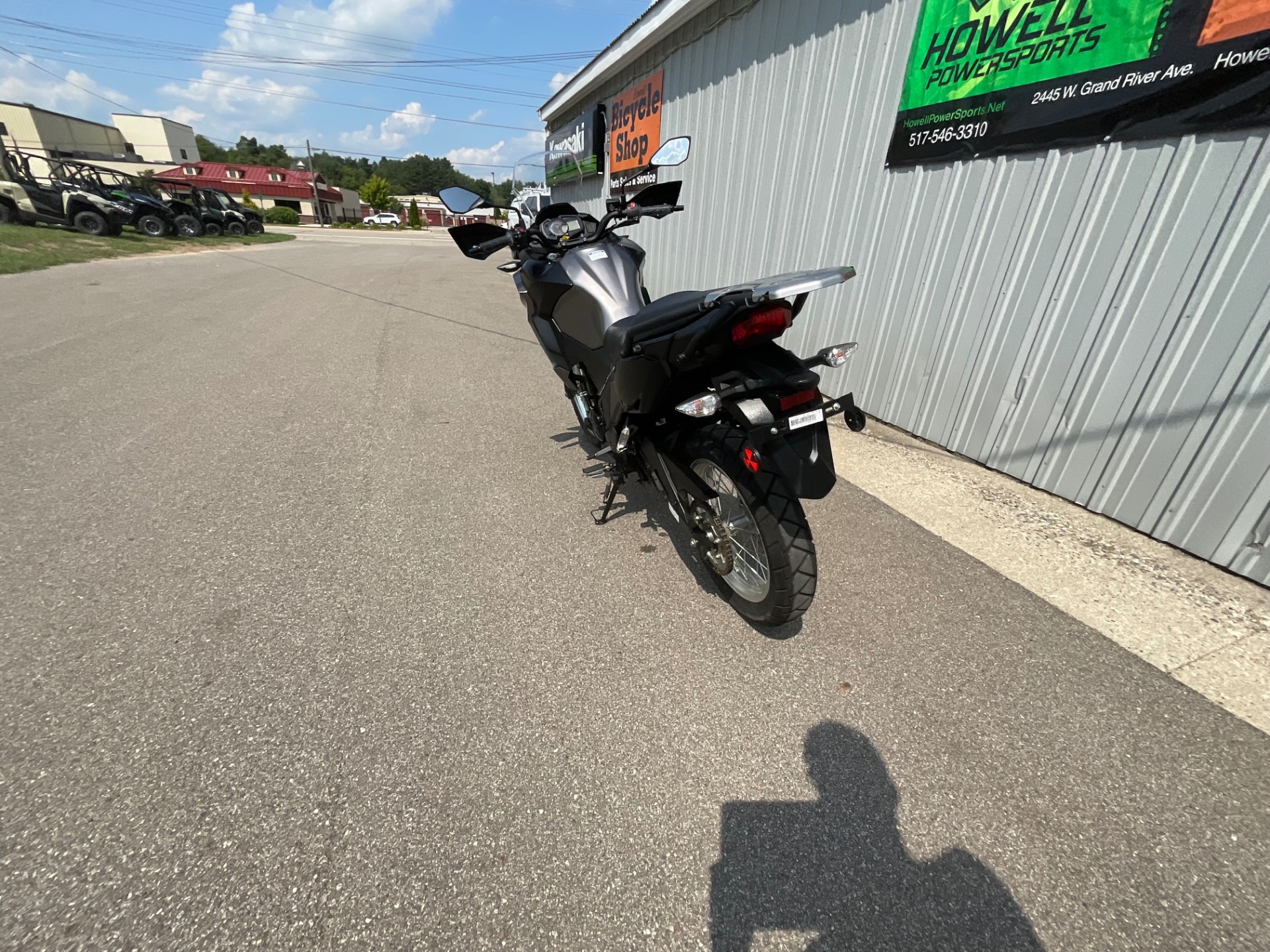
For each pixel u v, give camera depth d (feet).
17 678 6.28
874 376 14.25
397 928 4.26
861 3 13.02
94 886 4.44
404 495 10.53
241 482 10.76
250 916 4.30
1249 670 6.84
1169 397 8.80
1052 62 9.51
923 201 12.28
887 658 7.00
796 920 4.42
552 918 4.37
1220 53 7.59
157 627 7.10
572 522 9.86
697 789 5.40
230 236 74.13
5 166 52.01
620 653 7.00
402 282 38.81
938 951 4.25
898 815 5.21
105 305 25.84
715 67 19.25
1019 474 11.23
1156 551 9.08
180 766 5.41
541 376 17.95
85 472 10.87
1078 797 5.39
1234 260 7.86
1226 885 4.68
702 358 6.40
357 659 6.75
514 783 5.39
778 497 6.56
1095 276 9.48
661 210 9.98
